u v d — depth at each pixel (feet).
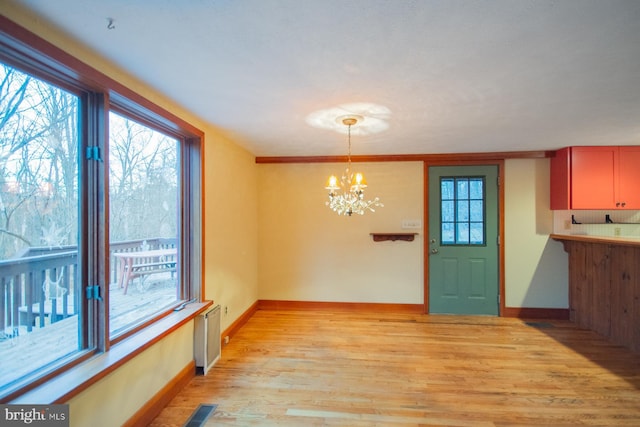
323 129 9.77
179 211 8.80
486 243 13.50
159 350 7.06
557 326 12.23
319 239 14.39
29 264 4.71
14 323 4.49
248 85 6.47
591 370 8.74
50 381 4.73
